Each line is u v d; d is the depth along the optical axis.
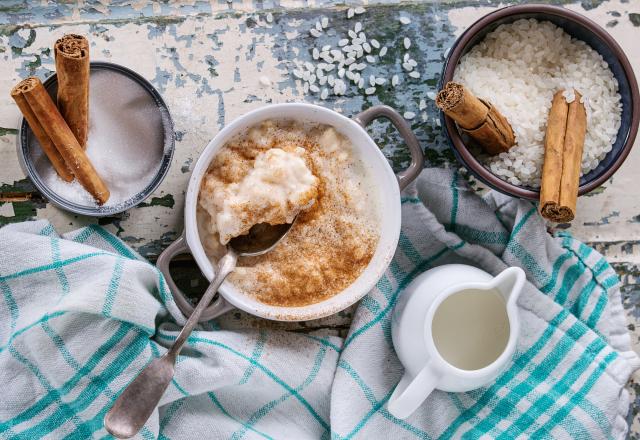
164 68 0.62
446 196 0.63
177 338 0.57
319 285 0.59
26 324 0.59
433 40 0.64
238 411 0.63
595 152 0.60
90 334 0.59
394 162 0.64
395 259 0.65
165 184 0.62
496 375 0.58
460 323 0.60
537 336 0.63
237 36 0.63
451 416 0.63
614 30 0.65
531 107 0.60
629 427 0.65
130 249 0.61
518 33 0.61
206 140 0.62
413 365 0.59
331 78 0.63
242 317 0.64
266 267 0.59
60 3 0.61
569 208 0.58
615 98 0.60
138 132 0.59
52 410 0.59
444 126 0.59
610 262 0.65
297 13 0.63
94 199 0.58
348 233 0.59
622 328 0.63
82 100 0.56
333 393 0.62
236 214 0.56
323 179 0.59
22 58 0.61
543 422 0.62
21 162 0.58
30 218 0.61
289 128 0.59
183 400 0.62
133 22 0.62
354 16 0.64
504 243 0.64
